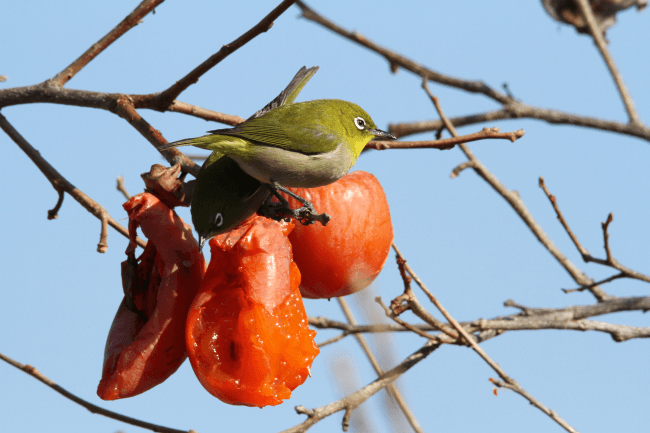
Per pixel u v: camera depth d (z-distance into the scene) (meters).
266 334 7.98
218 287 8.41
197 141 8.88
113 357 8.60
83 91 10.88
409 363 11.36
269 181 9.37
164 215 8.52
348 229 9.84
